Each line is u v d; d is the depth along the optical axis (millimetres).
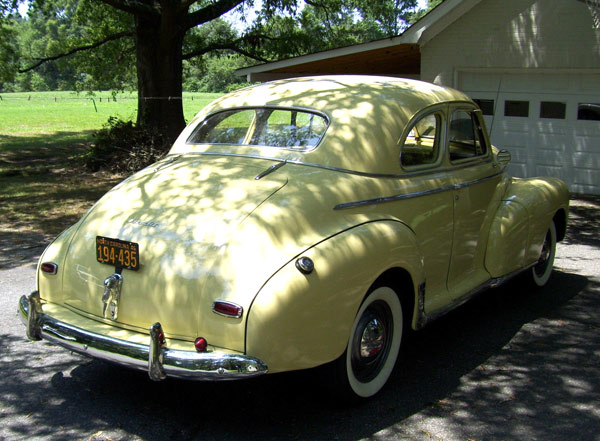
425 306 4074
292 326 2949
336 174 3635
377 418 3418
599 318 5047
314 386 3424
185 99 46500
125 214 3535
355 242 3293
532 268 5559
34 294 3445
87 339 3199
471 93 11727
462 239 4488
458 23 11234
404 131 3945
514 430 3299
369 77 4617
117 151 14195
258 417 3422
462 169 4539
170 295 3104
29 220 8727
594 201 10359
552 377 3961
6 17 17406
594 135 10820
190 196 3531
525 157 11516
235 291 2961
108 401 3590
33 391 3705
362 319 3465
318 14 19234
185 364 2902
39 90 72938
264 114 4152
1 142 21359
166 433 3244
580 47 10383
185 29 14664
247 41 18188
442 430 3291
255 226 3201
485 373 4016
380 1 19469
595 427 3338
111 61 20438
